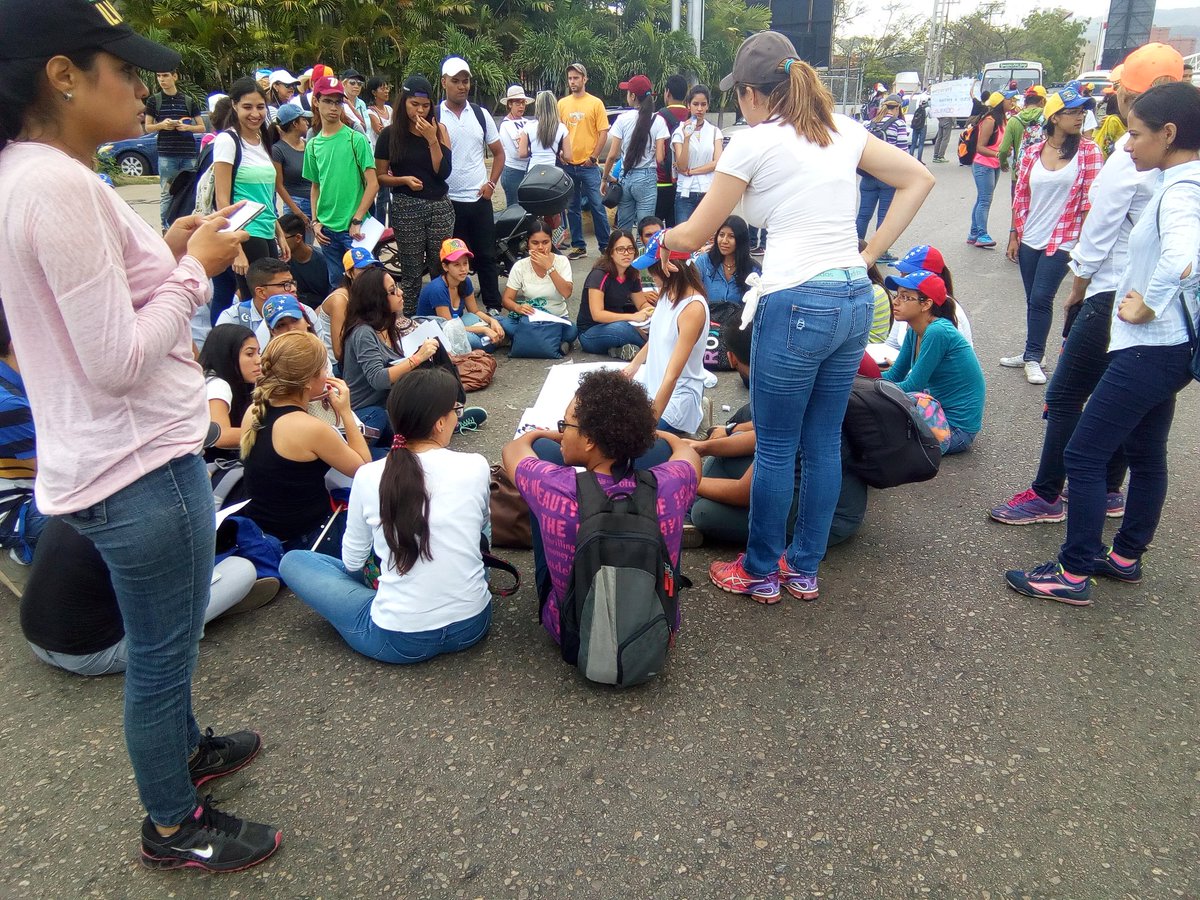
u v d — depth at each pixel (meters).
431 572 2.65
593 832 2.13
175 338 1.58
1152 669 2.73
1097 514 2.96
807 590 3.13
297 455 3.14
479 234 6.72
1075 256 3.61
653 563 2.48
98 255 1.44
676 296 3.52
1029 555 3.44
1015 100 13.27
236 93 5.28
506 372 5.85
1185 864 2.02
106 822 2.19
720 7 26.39
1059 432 3.49
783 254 2.59
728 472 3.54
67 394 1.56
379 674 2.75
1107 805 2.20
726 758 2.38
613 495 2.51
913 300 4.18
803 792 2.25
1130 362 2.74
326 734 2.48
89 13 1.44
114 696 2.68
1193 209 2.49
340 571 2.98
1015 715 2.53
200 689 2.69
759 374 2.72
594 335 5.99
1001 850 2.06
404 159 6.09
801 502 3.02
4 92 1.42
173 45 15.27
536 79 21.64
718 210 2.65
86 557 2.56
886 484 3.26
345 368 4.36
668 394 3.51
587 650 2.49
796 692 2.65
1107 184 3.38
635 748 2.41
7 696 2.68
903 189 2.65
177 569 1.74
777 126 2.55
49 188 1.40
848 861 2.04
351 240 6.41
